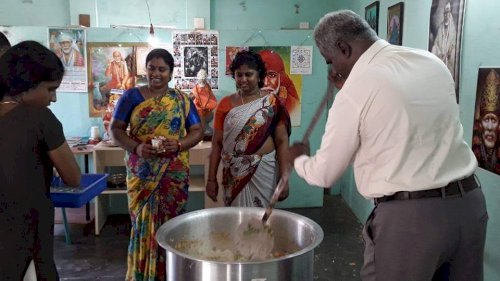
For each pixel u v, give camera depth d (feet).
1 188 4.77
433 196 4.22
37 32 12.10
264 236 5.75
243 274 4.42
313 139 13.12
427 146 4.21
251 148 7.34
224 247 5.80
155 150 7.39
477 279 4.56
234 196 7.48
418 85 4.25
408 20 9.02
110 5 13.80
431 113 4.22
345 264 9.73
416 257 4.27
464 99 6.74
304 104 12.96
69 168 5.33
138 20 14.01
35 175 4.96
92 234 11.42
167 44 12.44
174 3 14.05
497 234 5.99
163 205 7.72
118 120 7.63
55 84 5.12
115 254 10.25
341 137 4.39
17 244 4.85
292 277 4.65
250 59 7.32
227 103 7.60
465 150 4.49
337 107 4.42
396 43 9.61
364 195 4.58
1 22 13.69
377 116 4.21
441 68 4.47
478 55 6.33
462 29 6.73
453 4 6.99
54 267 5.28
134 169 7.64
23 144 4.83
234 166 7.43
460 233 4.33
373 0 11.23
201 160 11.78
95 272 9.38
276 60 12.68
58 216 12.28
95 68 12.31
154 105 7.55
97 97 12.43
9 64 4.85
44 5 13.79
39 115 5.00
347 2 13.87
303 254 4.69
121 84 12.40
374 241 4.54
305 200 13.50
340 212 13.15
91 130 12.21
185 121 7.91
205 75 12.30
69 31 12.11
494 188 6.03
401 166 4.22
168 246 4.86
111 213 12.85
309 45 12.69
